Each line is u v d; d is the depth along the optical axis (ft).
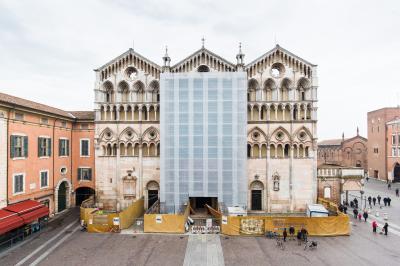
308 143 151.84
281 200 151.84
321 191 158.81
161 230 118.42
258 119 154.30
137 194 157.07
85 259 91.40
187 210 131.44
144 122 156.97
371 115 305.53
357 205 164.04
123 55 158.40
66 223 134.21
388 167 275.18
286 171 152.05
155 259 91.45
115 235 115.65
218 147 146.51
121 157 158.10
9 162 115.75
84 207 137.90
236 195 145.89
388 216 146.41
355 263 88.28
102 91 159.53
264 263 88.22
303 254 95.30
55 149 151.12
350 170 158.81
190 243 105.91
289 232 113.19
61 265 86.84
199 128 147.64
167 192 147.43
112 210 157.38
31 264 87.45
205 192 146.61
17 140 121.90
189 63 155.02
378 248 100.68
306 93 154.71
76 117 170.09
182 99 148.46
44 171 141.18
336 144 342.85
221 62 154.10
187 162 147.43
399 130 261.85
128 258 92.27
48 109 148.56
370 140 307.17
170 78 148.77
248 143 153.17
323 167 161.99
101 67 158.51
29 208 116.98
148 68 158.30
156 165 156.87
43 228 125.80
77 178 170.09
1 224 97.91
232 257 92.94
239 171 146.51
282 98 156.66
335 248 100.68
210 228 118.52
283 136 152.76
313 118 151.12
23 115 125.18
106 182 158.20
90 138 168.96
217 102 147.13
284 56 154.10
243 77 147.02
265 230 113.80
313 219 113.19
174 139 147.74
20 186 122.72
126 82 158.81
